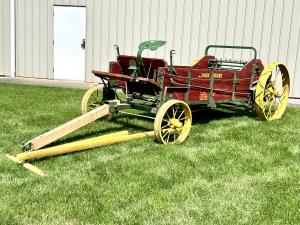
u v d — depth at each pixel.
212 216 3.67
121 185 4.22
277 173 4.73
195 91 6.38
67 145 5.00
